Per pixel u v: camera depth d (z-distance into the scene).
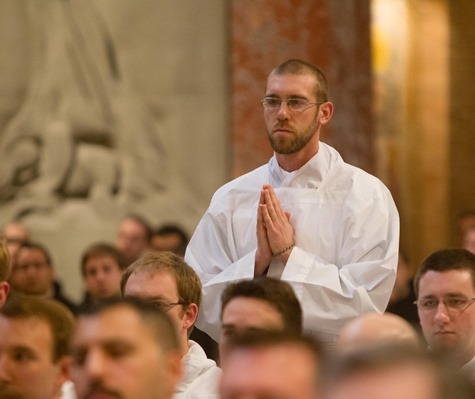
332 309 10.34
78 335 6.91
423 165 31.69
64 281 22.28
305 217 10.73
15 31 22.62
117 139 22.50
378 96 31.48
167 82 22.28
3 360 8.29
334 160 10.95
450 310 10.83
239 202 11.17
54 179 22.52
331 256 10.70
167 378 7.00
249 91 21.17
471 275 10.84
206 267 11.13
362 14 22.08
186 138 22.14
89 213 22.41
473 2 31.67
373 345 4.23
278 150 10.70
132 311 6.94
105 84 22.50
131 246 19.89
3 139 22.62
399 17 31.69
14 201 22.52
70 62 22.55
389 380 4.05
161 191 22.31
